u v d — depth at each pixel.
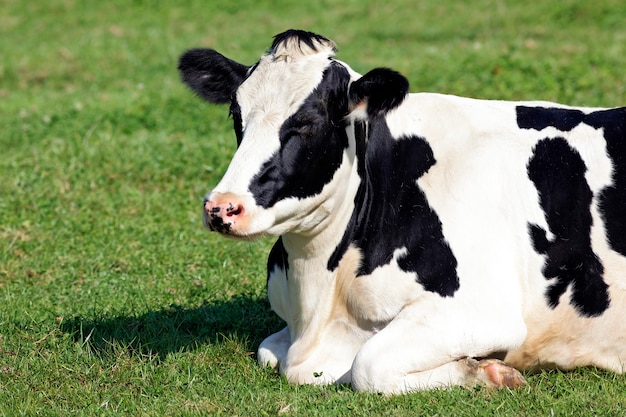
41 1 44.72
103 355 11.73
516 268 10.57
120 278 14.90
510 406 9.74
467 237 10.51
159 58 33.62
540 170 10.86
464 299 10.36
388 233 10.63
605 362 10.97
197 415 9.80
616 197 10.81
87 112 25.23
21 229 17.50
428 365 10.27
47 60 34.06
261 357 11.48
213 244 16.31
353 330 10.95
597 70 26.20
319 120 10.00
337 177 10.29
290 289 11.09
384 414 9.59
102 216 18.14
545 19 35.84
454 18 37.56
